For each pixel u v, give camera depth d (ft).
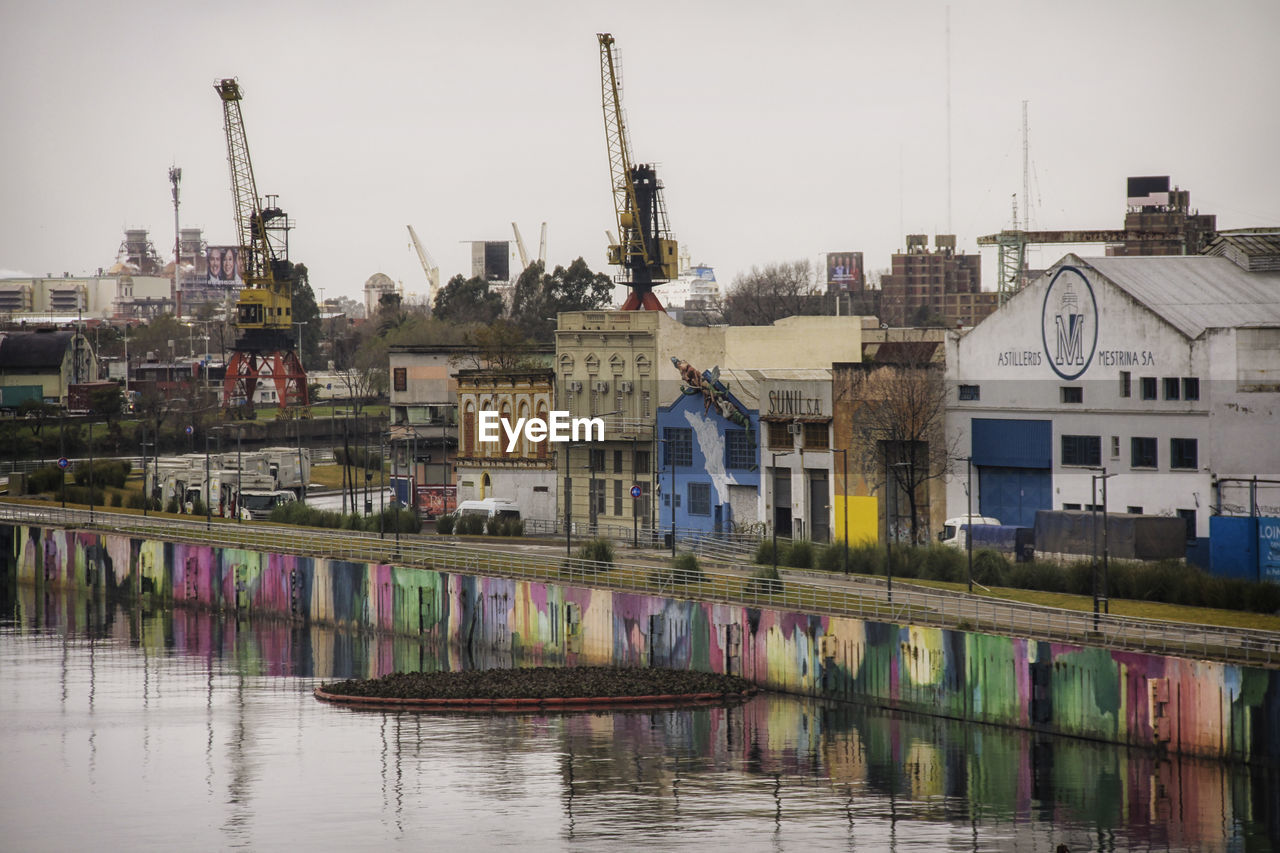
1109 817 276.41
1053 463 407.23
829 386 449.89
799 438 458.50
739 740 333.42
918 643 333.21
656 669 384.68
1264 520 349.82
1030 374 412.57
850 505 444.96
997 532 392.68
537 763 327.06
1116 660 297.94
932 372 431.02
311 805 308.60
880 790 299.58
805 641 357.20
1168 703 290.35
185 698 394.93
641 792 306.14
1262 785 276.00
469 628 436.76
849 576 391.24
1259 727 276.41
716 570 412.16
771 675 365.81
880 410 433.48
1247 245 428.15
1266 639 291.79
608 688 365.40
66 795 320.09
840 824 284.61
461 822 294.66
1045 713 310.65
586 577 414.62
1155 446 386.93
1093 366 398.21
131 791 321.32
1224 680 281.33
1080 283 401.49
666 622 389.19
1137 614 327.47
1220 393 373.40
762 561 419.95
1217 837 266.16
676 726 347.56
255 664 431.43
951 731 323.78
